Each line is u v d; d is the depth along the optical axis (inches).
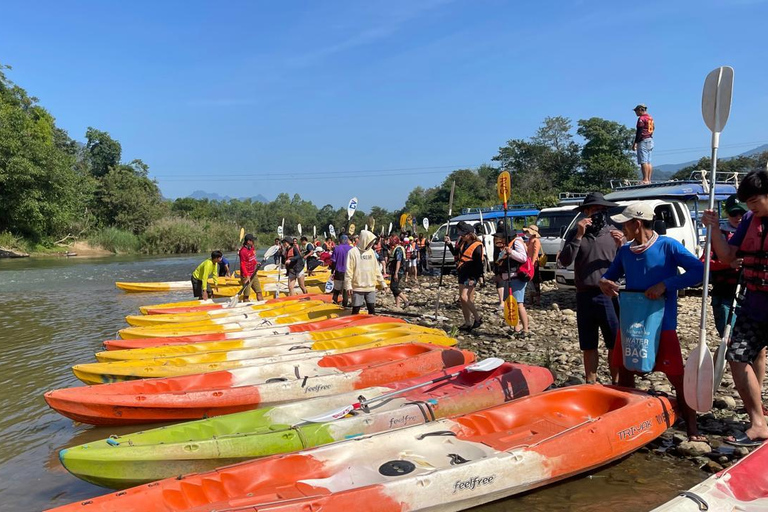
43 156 1569.9
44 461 209.0
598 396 211.9
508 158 2647.6
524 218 944.3
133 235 2000.5
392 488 144.4
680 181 554.6
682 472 183.6
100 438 230.4
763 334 181.2
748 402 189.0
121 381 268.8
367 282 409.1
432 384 243.1
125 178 2208.4
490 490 157.6
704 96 193.3
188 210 3102.9
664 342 193.9
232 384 267.1
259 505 133.1
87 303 633.0
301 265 597.0
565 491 174.2
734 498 138.4
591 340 236.8
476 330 397.4
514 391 236.7
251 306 478.3
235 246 2151.8
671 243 189.2
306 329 374.0
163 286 752.3
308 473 166.1
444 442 186.5
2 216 1556.3
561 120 2544.3
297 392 252.8
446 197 2402.8
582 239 234.1
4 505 176.2
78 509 137.4
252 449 183.9
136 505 142.1
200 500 151.3
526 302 514.3
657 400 198.2
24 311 568.7
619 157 2276.1
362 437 179.2
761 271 176.6
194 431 195.5
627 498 169.2
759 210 172.6
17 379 313.9
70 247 1791.3
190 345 325.1
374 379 268.4
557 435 174.1
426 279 784.3
